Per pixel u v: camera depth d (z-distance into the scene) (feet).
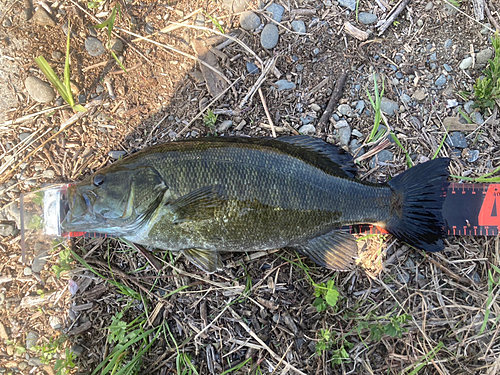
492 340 1.27
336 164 1.20
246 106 1.36
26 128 1.33
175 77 1.36
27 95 1.33
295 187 1.12
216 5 1.37
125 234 1.16
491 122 1.35
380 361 1.27
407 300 1.30
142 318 1.27
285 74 1.36
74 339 1.27
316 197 1.14
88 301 1.28
